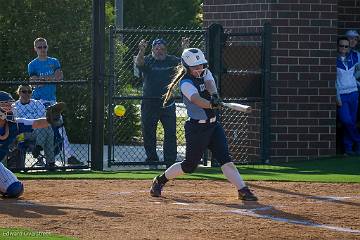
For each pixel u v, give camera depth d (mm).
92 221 22078
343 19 41031
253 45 36844
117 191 27844
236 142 37875
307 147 37906
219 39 35594
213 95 25562
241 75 36219
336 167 35344
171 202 25531
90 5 46469
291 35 37375
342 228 21828
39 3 45875
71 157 35344
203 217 22938
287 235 20781
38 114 33719
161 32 35312
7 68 45781
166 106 35219
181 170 26469
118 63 42844
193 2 90812
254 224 22078
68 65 45094
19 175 32156
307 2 37469
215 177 31500
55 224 21672
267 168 35219
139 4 86375
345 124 38844
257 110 37406
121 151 40875
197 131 26016
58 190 27969
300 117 37750
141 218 22578
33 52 45812
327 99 38094
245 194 25953
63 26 45781
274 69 37312
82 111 43719
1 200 25672
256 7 37531
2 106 25656
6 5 45875
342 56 38562
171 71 35500
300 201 26109
